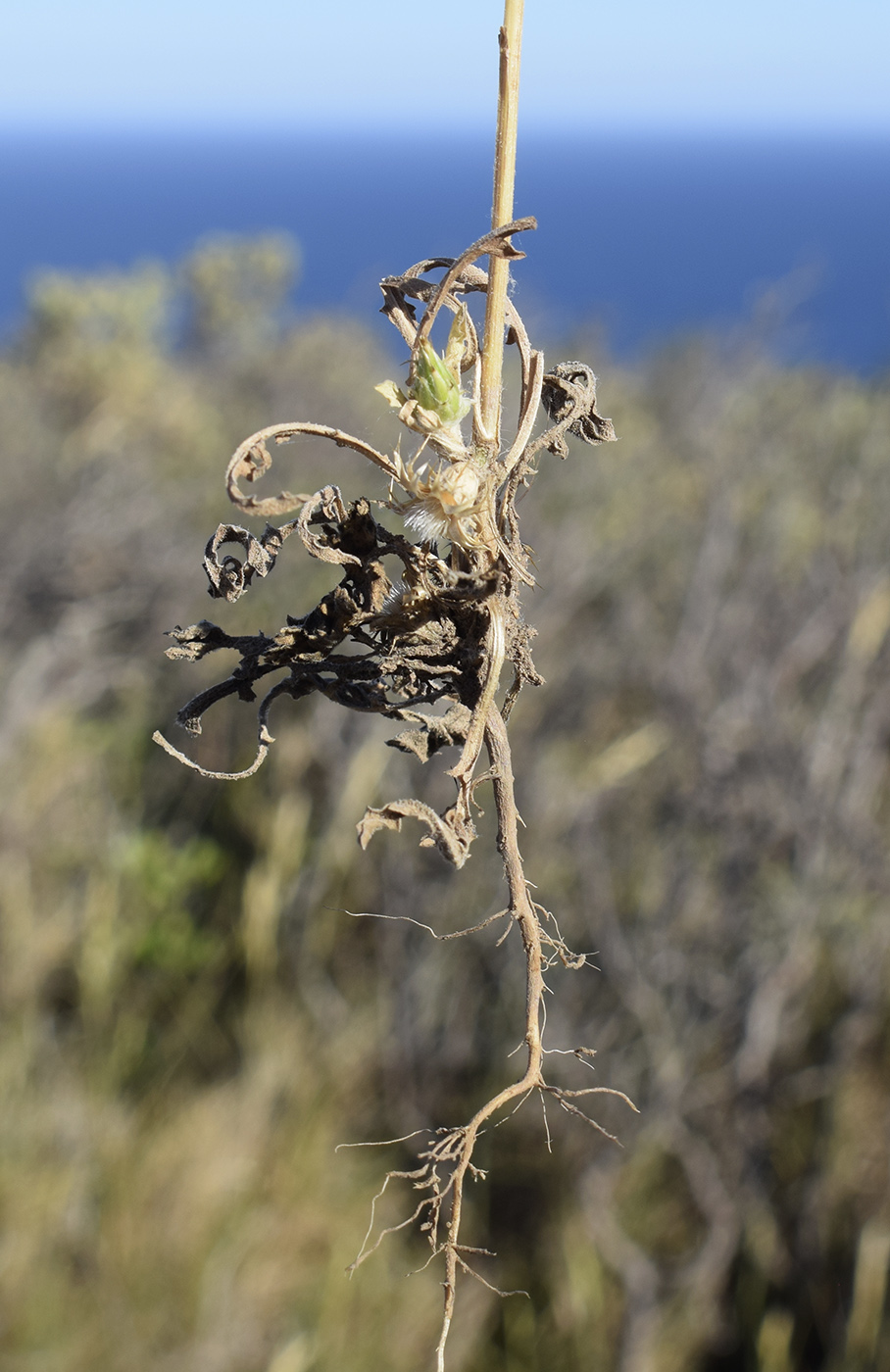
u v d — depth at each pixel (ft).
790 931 9.24
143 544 14.42
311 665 2.56
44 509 14.70
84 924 10.93
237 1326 8.41
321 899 10.78
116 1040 10.27
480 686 2.44
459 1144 2.73
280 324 31.40
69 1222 8.68
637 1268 8.76
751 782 9.77
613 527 13.32
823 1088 9.21
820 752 9.82
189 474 18.44
